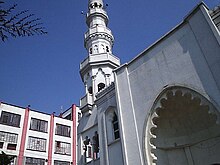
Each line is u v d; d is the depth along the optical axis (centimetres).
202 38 1246
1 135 3572
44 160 3806
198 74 1216
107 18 3347
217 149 1381
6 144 3541
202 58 1223
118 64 2722
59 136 4222
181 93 1314
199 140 1478
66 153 4128
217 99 1094
